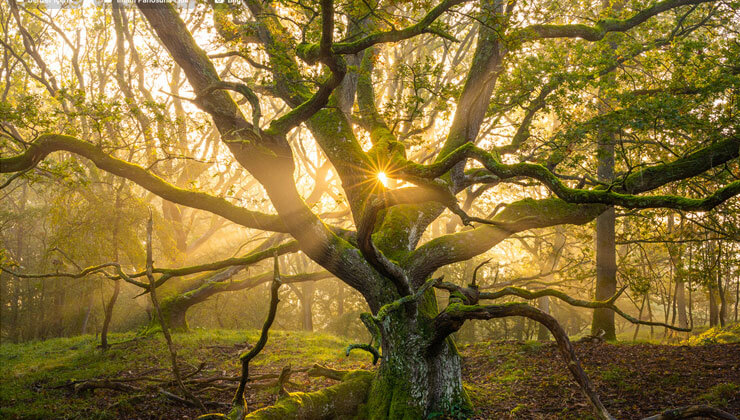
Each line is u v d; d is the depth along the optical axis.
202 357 13.12
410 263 8.45
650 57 12.43
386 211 9.41
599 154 11.06
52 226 14.96
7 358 14.37
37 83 20.92
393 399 7.75
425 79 10.75
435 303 8.97
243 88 7.42
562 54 12.74
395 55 22.00
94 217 14.47
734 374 8.62
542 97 12.30
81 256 14.30
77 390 9.38
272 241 19.84
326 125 9.21
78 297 28.19
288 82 9.31
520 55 13.17
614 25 11.45
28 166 8.21
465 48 21.48
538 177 6.90
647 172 9.02
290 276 18.02
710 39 14.05
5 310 33.84
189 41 7.86
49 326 31.27
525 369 10.34
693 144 11.28
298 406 7.29
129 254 15.10
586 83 11.77
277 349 14.43
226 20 8.82
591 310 30.36
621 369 9.55
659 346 11.59
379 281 8.24
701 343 13.12
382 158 8.58
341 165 8.90
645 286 15.72
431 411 7.96
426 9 7.50
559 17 13.55
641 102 10.58
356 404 8.09
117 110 9.13
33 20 21.70
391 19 8.14
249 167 7.61
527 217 8.36
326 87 7.62
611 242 15.73
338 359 12.82
